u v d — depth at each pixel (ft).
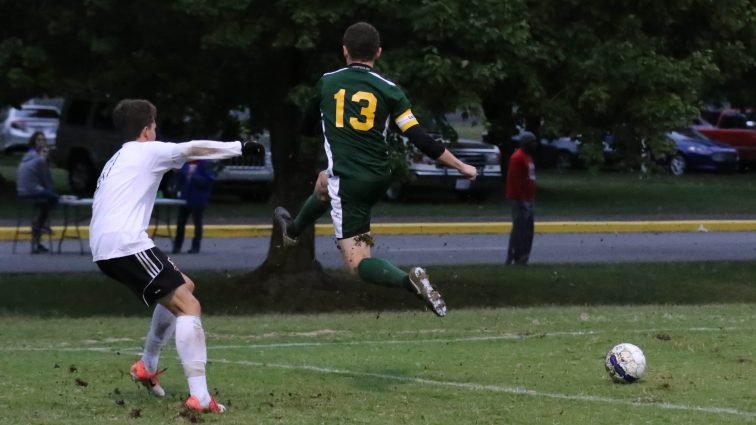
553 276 196.44
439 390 82.07
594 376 87.61
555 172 416.87
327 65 145.18
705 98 289.74
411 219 281.54
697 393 81.15
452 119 213.25
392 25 143.84
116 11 141.90
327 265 214.28
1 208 292.20
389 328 119.44
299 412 74.28
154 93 157.38
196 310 73.36
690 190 355.36
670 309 143.33
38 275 194.80
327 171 79.82
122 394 79.66
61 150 330.75
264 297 173.06
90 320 136.77
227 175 300.40
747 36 163.94
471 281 190.60
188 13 136.15
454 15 137.08
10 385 82.38
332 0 136.67
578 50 150.41
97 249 72.38
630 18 153.38
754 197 339.77
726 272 204.23
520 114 159.74
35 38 148.56
